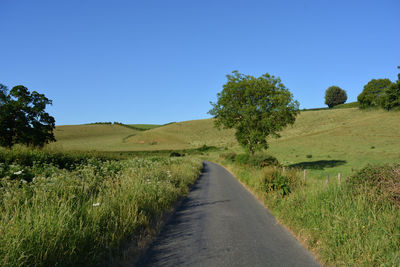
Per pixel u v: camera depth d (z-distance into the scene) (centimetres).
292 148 5106
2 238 326
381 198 494
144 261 420
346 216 478
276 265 404
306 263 412
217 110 2794
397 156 2989
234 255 446
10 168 783
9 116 3070
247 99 2616
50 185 575
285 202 770
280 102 2497
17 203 456
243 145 2812
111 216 512
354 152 3738
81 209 493
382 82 9275
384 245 377
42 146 1445
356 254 387
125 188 730
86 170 891
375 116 7606
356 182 600
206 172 2627
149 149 8900
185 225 652
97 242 420
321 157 3659
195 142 10725
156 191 843
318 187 729
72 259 359
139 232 549
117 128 15238
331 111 11162
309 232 526
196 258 432
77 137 12038
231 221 693
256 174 1434
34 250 337
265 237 552
